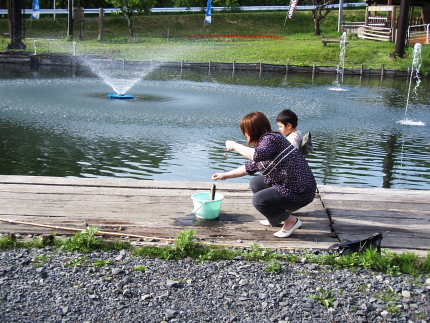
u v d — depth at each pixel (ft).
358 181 26.89
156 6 177.88
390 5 106.83
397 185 26.30
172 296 10.75
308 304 10.62
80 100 48.37
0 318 9.57
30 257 12.30
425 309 10.62
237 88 62.85
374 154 32.65
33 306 10.08
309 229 14.92
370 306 10.57
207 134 35.65
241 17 144.05
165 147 31.99
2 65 86.33
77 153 30.14
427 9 109.81
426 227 15.15
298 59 95.76
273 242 13.93
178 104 47.91
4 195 16.56
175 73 81.92
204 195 16.16
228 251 13.01
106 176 26.13
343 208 16.60
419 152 33.45
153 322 9.75
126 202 16.42
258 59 96.53
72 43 113.91
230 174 14.02
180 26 139.13
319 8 127.24
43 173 26.30
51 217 14.97
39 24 135.23
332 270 12.38
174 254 12.80
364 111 48.83
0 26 130.93
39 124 37.24
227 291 11.05
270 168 13.50
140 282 11.30
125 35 130.93
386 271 12.38
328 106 50.75
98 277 11.44
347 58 93.56
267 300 10.73
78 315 9.86
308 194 13.52
